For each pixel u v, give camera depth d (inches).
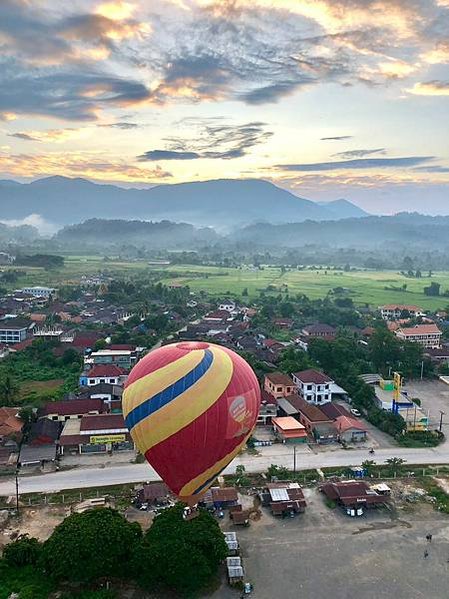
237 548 1866.4
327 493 2252.7
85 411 3070.9
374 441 2893.7
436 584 1734.7
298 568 1803.6
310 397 3449.8
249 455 2691.9
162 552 1653.5
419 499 2276.1
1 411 2940.5
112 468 2529.5
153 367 1708.9
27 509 2164.1
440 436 2957.7
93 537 1664.6
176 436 1649.9
